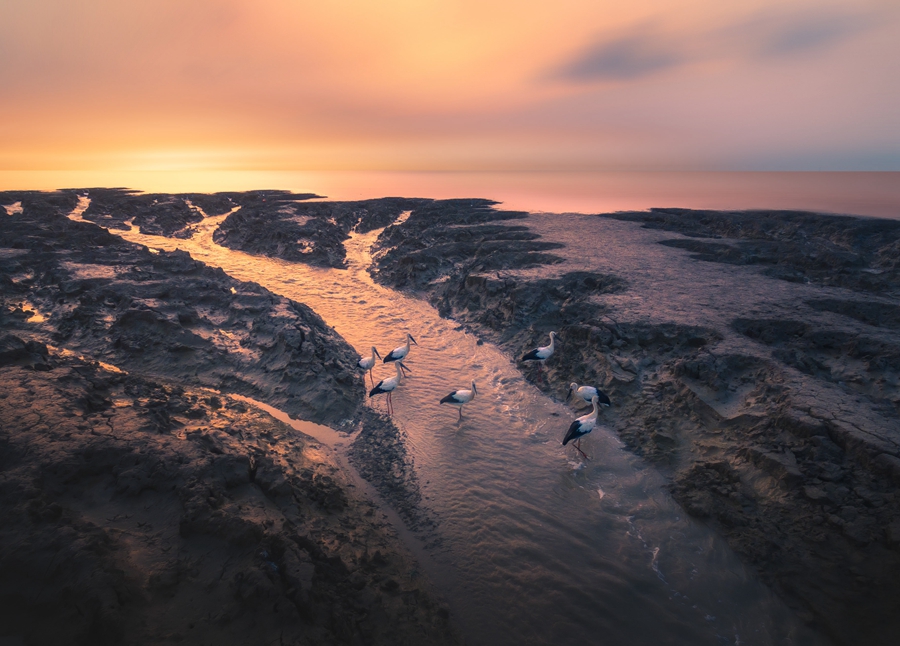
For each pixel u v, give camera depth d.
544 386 19.83
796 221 47.72
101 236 41.22
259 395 18.53
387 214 65.31
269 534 9.23
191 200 75.31
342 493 13.03
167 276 30.27
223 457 11.33
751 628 9.77
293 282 36.97
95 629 6.95
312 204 70.56
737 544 11.48
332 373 19.64
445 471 14.70
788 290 25.89
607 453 15.41
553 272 30.61
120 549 8.57
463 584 10.78
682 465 14.29
